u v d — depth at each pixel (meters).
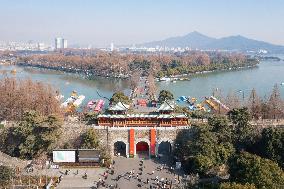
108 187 156.12
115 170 175.50
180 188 153.25
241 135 181.75
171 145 193.25
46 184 157.00
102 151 186.38
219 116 189.75
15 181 158.12
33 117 189.00
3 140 193.50
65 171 173.38
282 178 128.88
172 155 192.75
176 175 168.25
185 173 170.50
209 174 162.00
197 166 164.88
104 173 170.38
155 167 178.88
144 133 193.38
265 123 194.62
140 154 198.00
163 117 195.25
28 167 174.62
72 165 180.62
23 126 186.62
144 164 183.12
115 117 196.12
